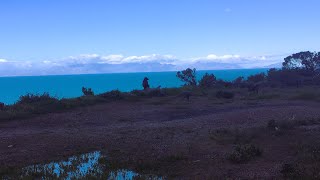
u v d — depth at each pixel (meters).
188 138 14.89
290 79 44.06
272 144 13.04
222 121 18.70
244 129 15.66
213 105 26.31
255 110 21.91
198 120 19.45
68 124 19.33
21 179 10.15
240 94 34.44
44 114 22.72
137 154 12.66
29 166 11.65
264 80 47.94
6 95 58.31
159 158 12.02
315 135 13.84
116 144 14.24
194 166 11.17
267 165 10.76
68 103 25.72
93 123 19.66
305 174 9.55
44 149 13.62
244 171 10.38
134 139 15.02
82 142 14.66
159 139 14.92
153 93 32.91
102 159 12.05
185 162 11.59
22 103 25.20
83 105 26.52
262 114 20.19
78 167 11.48
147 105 27.11
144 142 14.43
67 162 12.12
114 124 19.31
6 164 11.76
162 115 22.22
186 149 13.09
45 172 10.82
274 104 25.52
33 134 16.39
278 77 44.94
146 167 11.29
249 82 44.28
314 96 29.17
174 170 10.95
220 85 43.09
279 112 20.66
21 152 13.24
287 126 15.46
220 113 21.98
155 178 10.26
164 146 13.64
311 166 10.22
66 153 13.09
